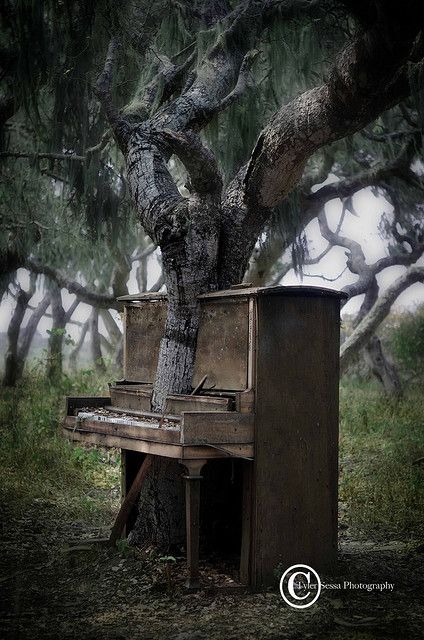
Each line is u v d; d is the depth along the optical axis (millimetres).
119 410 5793
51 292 16234
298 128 5527
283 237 10680
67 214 11711
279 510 5035
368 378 16688
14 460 7992
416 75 5625
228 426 4848
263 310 5004
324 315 5270
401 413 11992
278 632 4246
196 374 5516
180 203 5559
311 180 12328
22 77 6895
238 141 7445
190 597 4762
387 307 13352
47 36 7031
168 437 4836
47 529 6125
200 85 6379
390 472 7996
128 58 7312
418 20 4570
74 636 4141
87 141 8852
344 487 7629
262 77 8375
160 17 7301
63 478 7684
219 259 5766
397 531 6383
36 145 10094
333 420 5297
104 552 5492
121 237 11758
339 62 5184
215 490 5625
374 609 4617
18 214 11953
